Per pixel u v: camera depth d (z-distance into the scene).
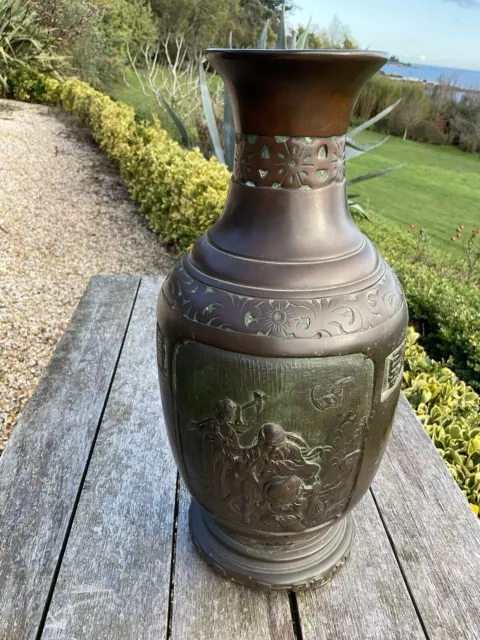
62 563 1.32
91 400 1.89
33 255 4.58
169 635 1.19
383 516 1.49
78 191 6.11
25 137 7.86
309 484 1.09
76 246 4.81
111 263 4.55
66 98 9.62
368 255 1.10
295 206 1.02
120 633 1.18
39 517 1.45
